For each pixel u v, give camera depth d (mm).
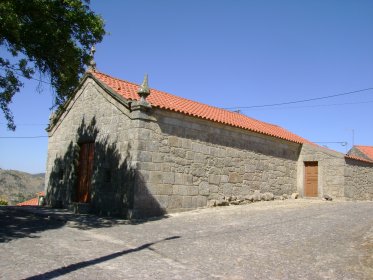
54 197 16969
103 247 8016
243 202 16656
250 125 18719
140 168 12805
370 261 6852
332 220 11383
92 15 11695
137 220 12203
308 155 20547
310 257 7223
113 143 13906
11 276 5680
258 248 7973
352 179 19938
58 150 17219
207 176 15141
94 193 14375
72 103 16672
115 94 14031
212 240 8797
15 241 8312
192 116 14492
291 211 13750
